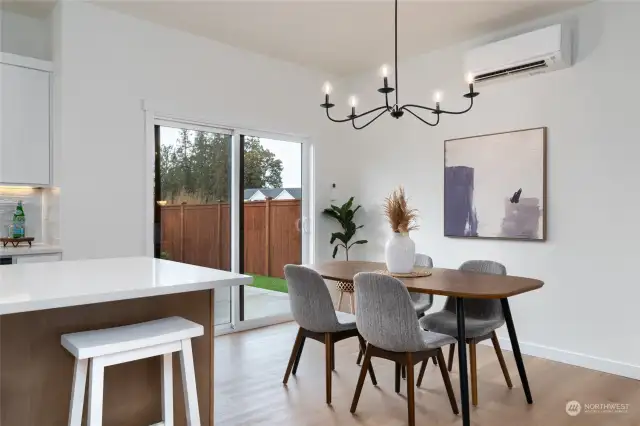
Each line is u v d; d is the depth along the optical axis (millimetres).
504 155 4023
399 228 3090
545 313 3795
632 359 3334
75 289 1694
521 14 3736
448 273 3115
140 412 1940
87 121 3588
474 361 2857
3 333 1630
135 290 1713
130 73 3812
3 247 3354
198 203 4340
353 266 3521
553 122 3744
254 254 4742
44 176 3494
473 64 4074
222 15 3779
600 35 3490
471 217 4246
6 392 1635
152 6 3617
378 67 5090
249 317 4688
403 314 2420
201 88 4246
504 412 2734
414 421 2502
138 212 3869
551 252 3766
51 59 3646
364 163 5262
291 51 4594
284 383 3160
